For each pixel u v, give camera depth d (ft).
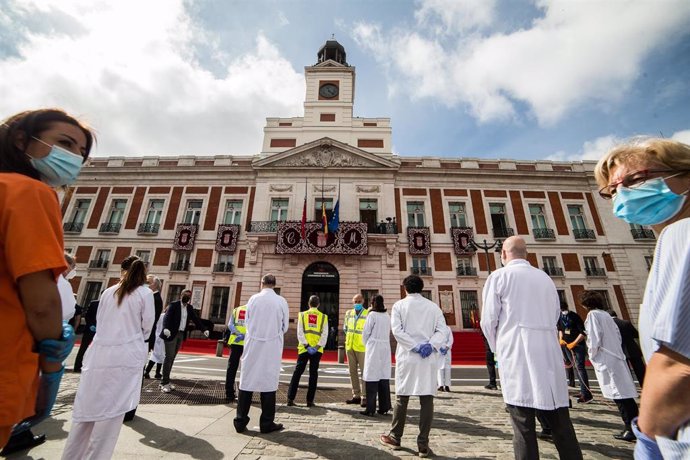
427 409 12.05
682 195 4.16
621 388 14.51
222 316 64.59
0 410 3.36
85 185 74.59
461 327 63.21
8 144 4.54
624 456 12.28
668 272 3.32
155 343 24.54
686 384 2.95
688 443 2.77
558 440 8.73
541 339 9.45
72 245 69.56
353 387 19.92
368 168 73.36
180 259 69.00
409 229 69.15
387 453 11.88
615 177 4.75
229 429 13.78
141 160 77.56
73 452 8.73
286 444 12.37
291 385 18.84
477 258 67.92
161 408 16.42
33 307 3.78
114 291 10.47
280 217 71.41
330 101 85.25
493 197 73.36
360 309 21.33
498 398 22.11
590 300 17.02
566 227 70.95
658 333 3.16
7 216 3.77
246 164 77.00
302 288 65.36
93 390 9.10
